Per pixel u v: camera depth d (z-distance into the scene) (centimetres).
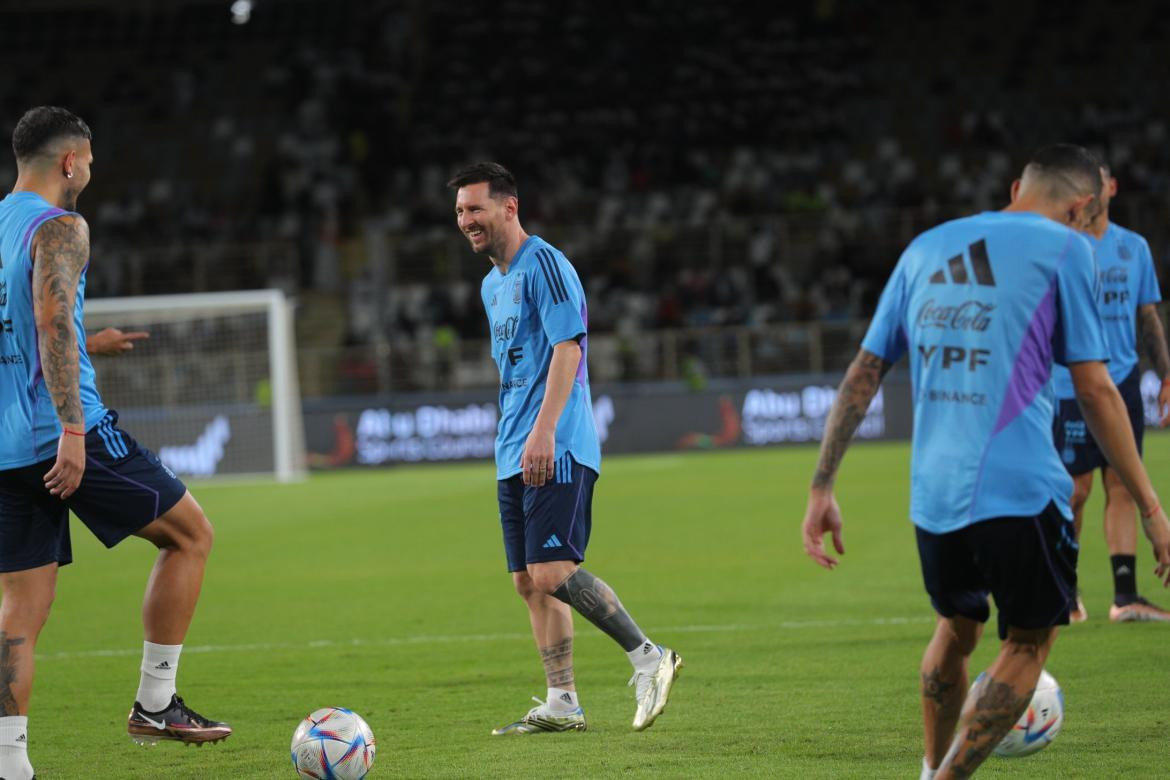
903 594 2962
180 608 1698
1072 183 1380
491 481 6769
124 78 12175
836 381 8219
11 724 1559
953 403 1318
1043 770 1543
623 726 1852
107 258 9994
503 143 11056
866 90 11419
